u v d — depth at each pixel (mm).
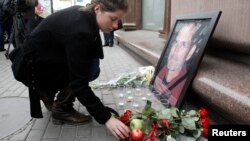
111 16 1819
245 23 2299
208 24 2303
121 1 1777
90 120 2531
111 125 1791
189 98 2549
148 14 9070
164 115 1824
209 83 2062
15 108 2902
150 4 8805
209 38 2215
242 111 1684
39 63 2203
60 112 2469
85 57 1867
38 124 2514
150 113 1782
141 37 6930
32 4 5309
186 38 2617
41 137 2268
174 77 2543
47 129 2412
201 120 1837
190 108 2535
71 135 2287
